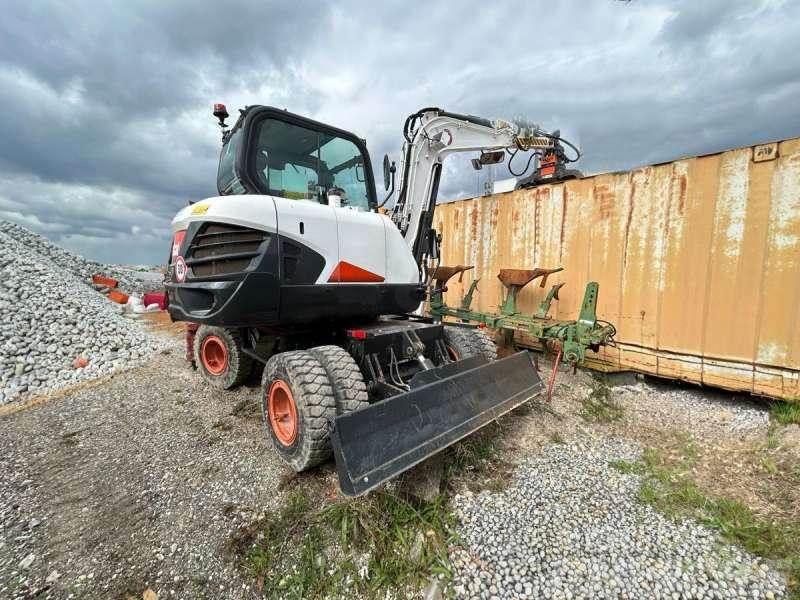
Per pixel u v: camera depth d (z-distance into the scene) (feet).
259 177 9.81
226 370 13.28
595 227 14.26
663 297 12.73
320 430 7.61
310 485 7.80
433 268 16.20
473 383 8.62
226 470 8.55
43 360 16.38
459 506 6.95
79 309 20.76
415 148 13.37
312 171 11.15
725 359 11.58
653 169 12.75
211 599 5.53
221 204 8.82
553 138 15.70
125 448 9.83
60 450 9.90
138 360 18.13
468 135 13.94
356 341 9.32
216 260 8.94
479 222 18.24
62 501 7.77
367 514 6.66
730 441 9.40
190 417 11.51
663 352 12.81
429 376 8.62
